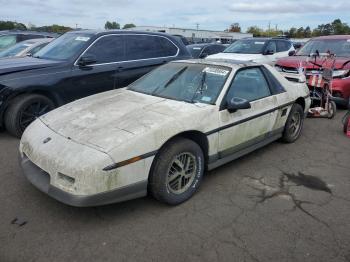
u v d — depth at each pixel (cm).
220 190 389
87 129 328
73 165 289
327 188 402
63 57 610
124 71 657
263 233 310
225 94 398
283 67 832
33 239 294
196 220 328
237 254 282
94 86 622
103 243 291
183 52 766
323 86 720
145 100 401
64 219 324
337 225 326
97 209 342
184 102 392
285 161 480
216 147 388
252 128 437
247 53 1089
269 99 467
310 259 278
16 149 501
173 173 345
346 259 279
